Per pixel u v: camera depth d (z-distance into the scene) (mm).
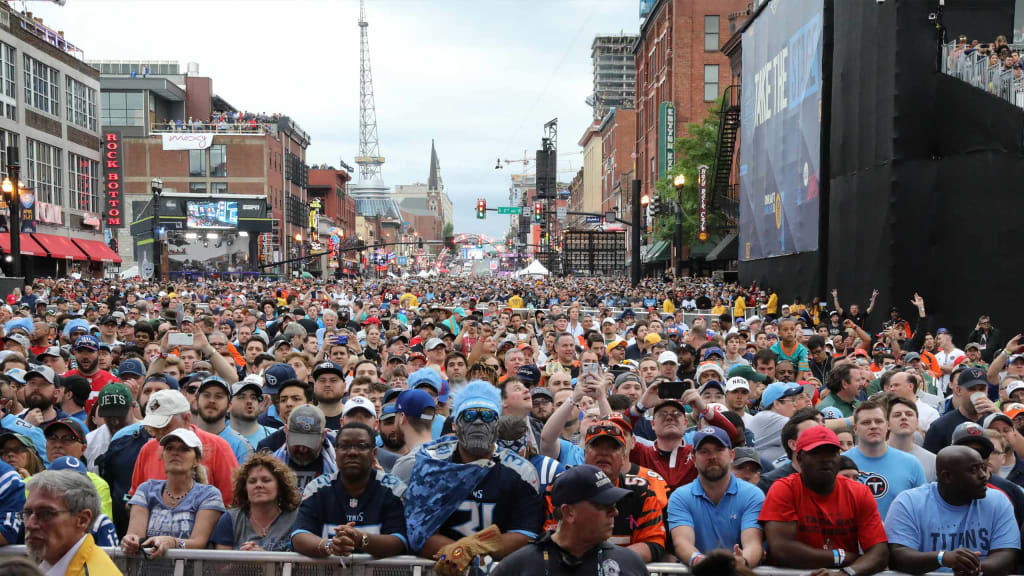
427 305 26516
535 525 4586
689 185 59344
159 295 30094
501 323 17141
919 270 23328
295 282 53656
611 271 97750
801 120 31000
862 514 4906
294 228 104438
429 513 4590
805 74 30531
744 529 5145
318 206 104438
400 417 6055
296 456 6094
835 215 27969
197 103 101562
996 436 6602
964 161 22781
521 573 3740
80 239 61969
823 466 4840
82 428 6875
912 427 6465
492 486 4609
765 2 35906
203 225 71000
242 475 5488
